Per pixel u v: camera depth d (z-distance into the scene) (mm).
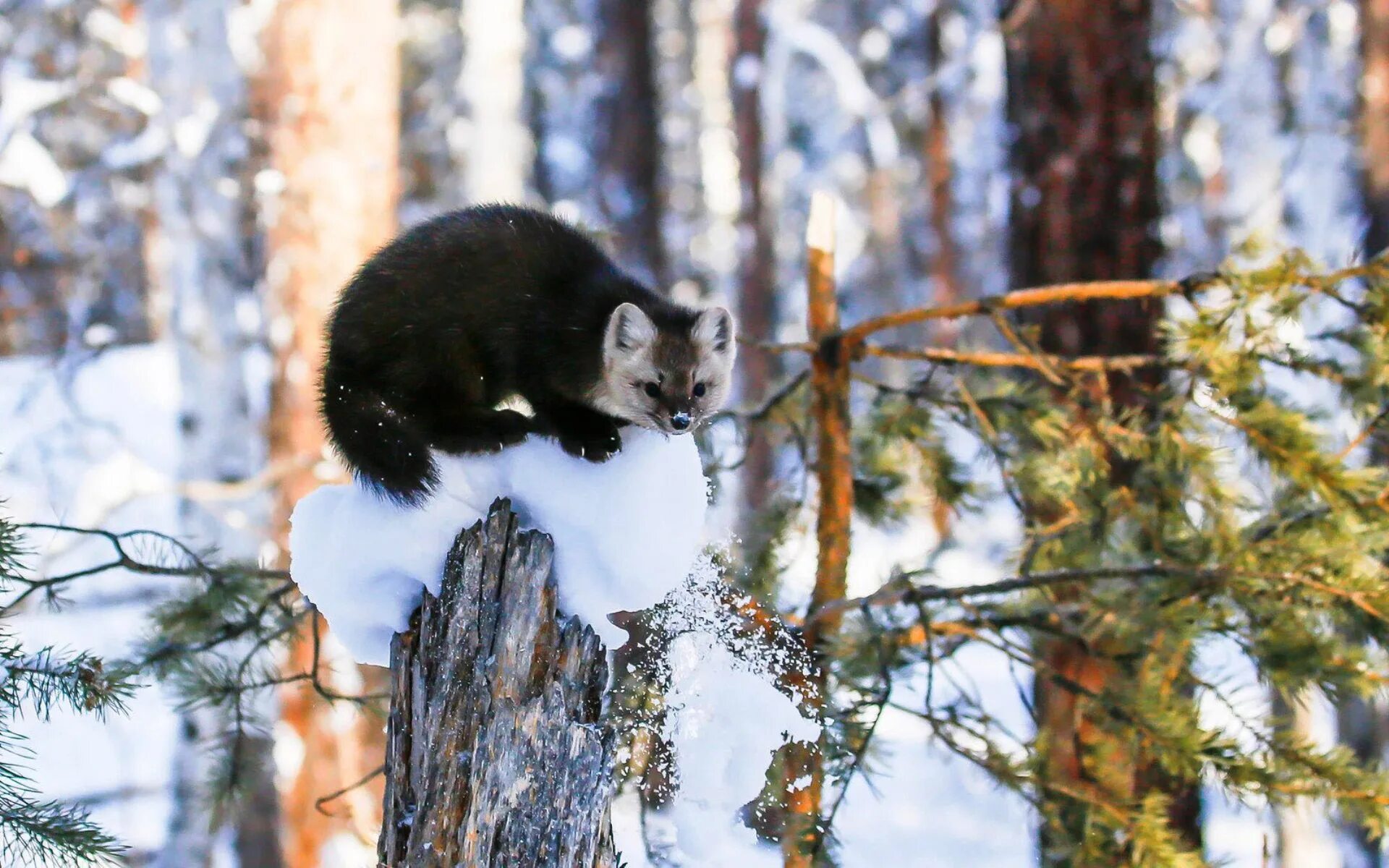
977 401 5035
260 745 7191
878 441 5379
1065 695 5633
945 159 18469
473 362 4051
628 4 15273
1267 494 4867
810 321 5102
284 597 4945
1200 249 14789
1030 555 4695
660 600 3350
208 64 9602
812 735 3865
